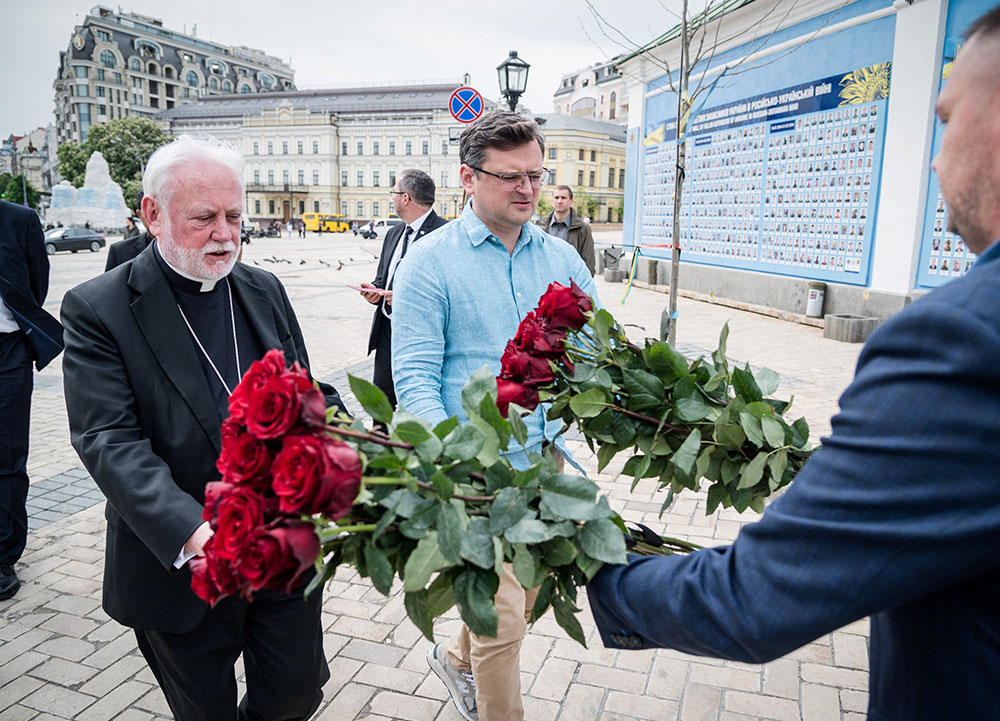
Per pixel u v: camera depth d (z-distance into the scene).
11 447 3.44
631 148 15.96
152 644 1.89
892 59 8.87
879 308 9.23
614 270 16.70
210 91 130.75
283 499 0.86
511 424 1.21
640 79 14.17
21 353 3.46
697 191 13.35
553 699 2.65
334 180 90.19
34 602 3.40
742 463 1.39
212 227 1.77
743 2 10.90
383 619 3.23
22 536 3.52
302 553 0.87
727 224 12.53
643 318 11.02
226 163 1.78
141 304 1.77
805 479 0.81
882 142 9.10
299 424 0.90
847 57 9.56
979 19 0.82
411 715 2.59
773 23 10.84
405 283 2.16
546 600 1.13
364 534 1.02
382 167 88.75
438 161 86.50
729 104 12.14
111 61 112.31
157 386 1.77
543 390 1.47
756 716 2.54
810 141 10.35
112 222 52.00
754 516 4.09
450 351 2.19
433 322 2.13
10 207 3.45
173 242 1.77
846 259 9.84
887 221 9.10
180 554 1.59
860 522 0.74
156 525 1.57
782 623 0.79
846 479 0.76
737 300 12.25
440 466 1.06
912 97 8.62
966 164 0.80
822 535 0.76
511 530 1.02
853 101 9.51
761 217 11.58
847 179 9.71
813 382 6.84
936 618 0.81
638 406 1.39
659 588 0.95
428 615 1.05
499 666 2.10
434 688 2.75
